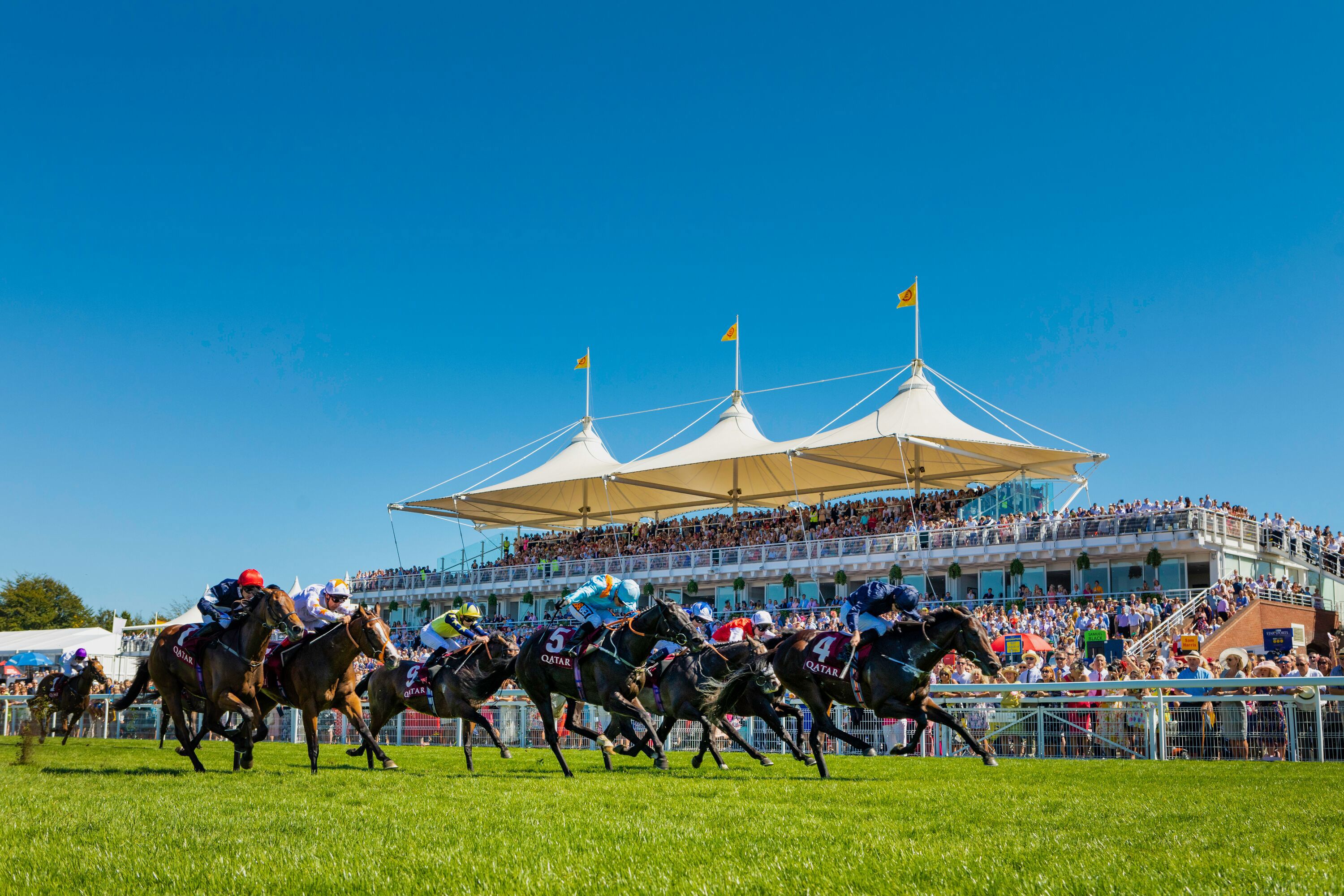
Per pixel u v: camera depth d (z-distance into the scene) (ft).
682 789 30.35
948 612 35.40
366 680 48.14
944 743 50.42
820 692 36.96
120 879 16.56
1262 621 87.76
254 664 37.78
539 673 39.96
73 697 64.49
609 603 40.78
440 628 44.39
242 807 25.49
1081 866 16.90
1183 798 26.53
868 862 17.67
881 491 156.56
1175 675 62.69
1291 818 22.39
